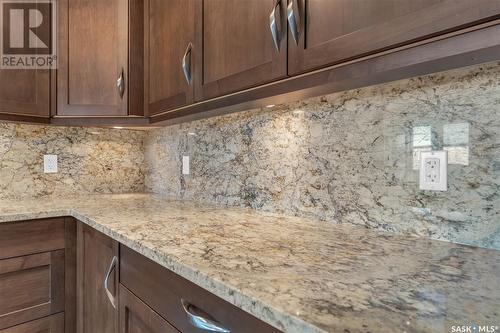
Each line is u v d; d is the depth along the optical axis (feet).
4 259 4.31
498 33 1.88
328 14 2.64
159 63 5.10
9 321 4.36
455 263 2.26
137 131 7.58
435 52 2.13
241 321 1.93
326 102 3.75
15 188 6.10
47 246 4.67
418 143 2.99
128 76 5.55
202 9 4.03
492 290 1.78
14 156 6.08
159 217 4.09
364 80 2.92
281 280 1.91
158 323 2.77
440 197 2.86
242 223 3.70
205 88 3.98
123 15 5.56
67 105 5.67
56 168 6.56
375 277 1.97
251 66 3.33
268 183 4.49
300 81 2.98
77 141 6.81
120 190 7.32
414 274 2.03
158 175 7.18
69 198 6.19
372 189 3.33
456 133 2.76
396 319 1.43
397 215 3.14
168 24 4.82
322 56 2.67
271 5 3.09
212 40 3.87
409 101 3.04
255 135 4.68
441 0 2.03
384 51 2.34
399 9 2.23
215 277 1.96
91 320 4.35
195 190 5.96
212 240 2.89
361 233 3.18
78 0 5.64
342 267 2.16
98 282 4.11
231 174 5.13
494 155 2.56
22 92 5.42
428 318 1.44
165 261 2.44
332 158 3.69
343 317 1.45
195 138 5.96
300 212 4.05
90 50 5.65
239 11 3.47
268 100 3.71
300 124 4.05
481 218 2.64
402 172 3.10
